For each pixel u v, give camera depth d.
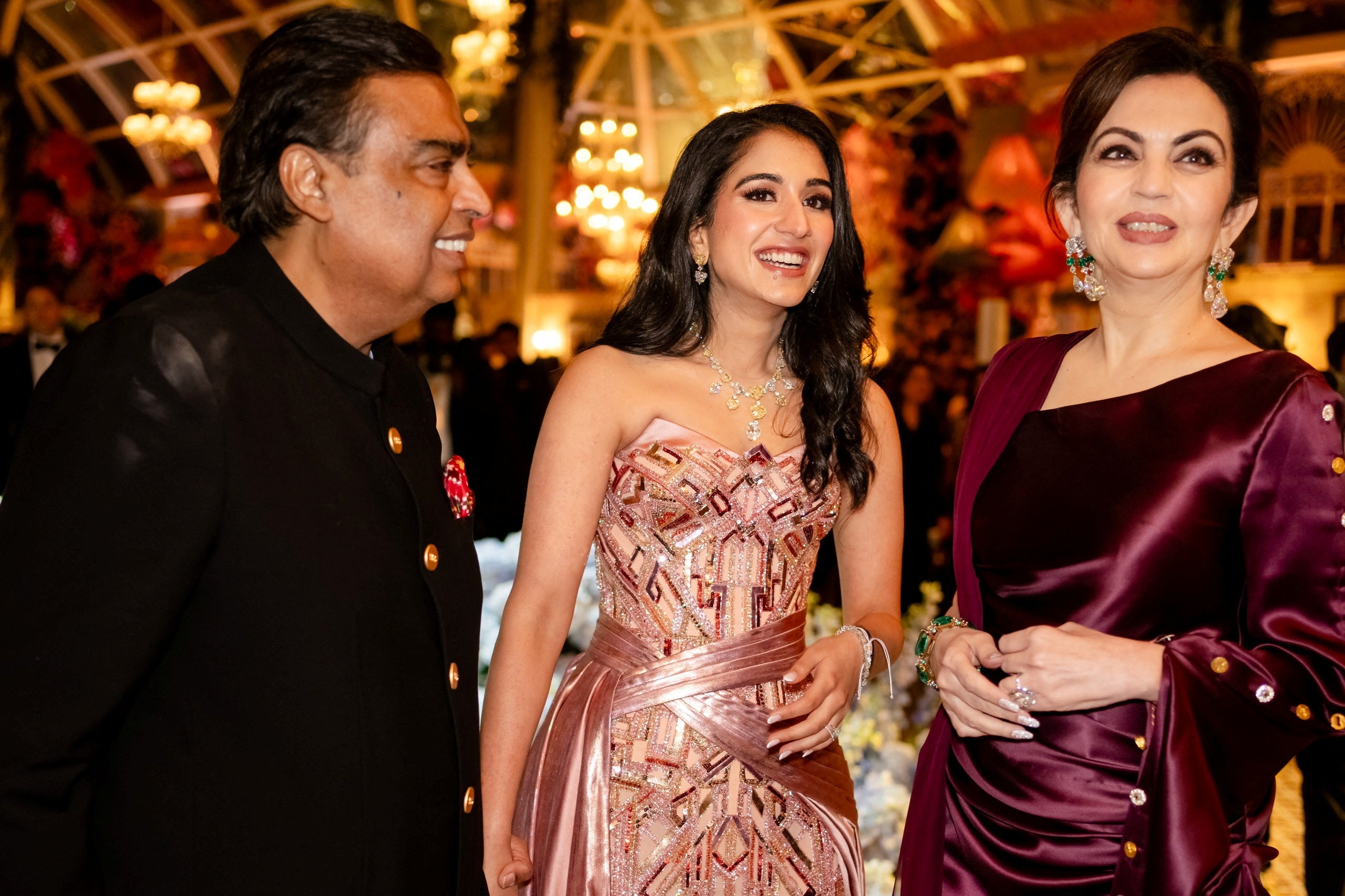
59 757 1.09
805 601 1.97
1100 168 1.63
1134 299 1.68
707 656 1.85
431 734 1.36
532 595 1.85
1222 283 1.71
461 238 1.39
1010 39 10.76
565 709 1.92
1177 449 1.59
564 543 1.86
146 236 14.38
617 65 17.00
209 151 15.38
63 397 1.17
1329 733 1.47
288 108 1.29
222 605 1.22
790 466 1.93
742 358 1.98
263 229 1.35
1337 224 8.23
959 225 10.96
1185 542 1.57
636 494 1.89
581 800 1.84
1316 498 1.50
